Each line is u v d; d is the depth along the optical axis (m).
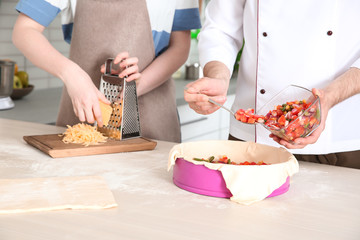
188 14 1.81
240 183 1.04
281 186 1.10
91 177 1.15
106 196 1.03
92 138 1.46
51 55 1.58
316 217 0.98
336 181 1.23
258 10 1.45
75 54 1.79
